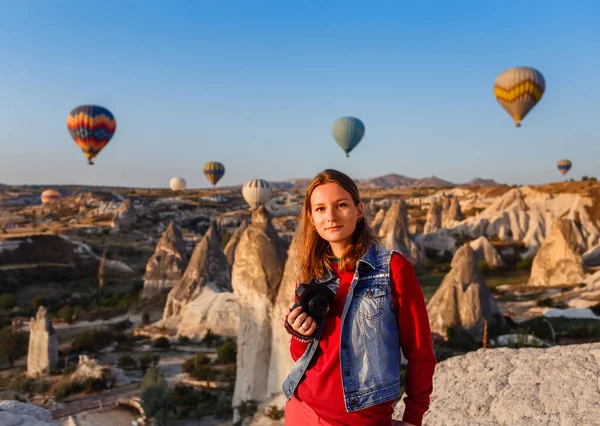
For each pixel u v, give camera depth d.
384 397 2.72
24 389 38.56
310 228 3.06
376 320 2.74
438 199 157.00
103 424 31.59
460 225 94.81
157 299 71.31
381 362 2.73
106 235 119.75
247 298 27.52
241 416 26.23
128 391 37.56
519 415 4.48
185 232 127.88
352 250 2.87
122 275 96.56
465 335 37.50
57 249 99.00
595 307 44.31
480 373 5.35
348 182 2.88
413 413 2.75
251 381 27.02
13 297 75.06
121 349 50.34
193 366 41.03
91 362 40.69
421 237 92.25
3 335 49.78
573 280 60.44
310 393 2.83
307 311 2.80
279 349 25.69
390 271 2.80
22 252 95.12
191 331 54.00
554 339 35.31
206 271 61.41
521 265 76.25
